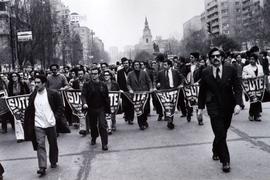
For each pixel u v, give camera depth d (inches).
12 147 425.4
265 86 475.2
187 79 526.6
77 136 461.1
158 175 275.6
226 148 274.7
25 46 2010.3
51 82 505.4
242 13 5364.2
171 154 335.0
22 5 1990.7
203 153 331.0
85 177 284.7
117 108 474.3
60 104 311.9
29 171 314.7
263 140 361.7
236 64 554.9
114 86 510.6
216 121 274.5
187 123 499.5
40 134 301.1
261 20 2952.8
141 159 325.1
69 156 354.9
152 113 632.4
